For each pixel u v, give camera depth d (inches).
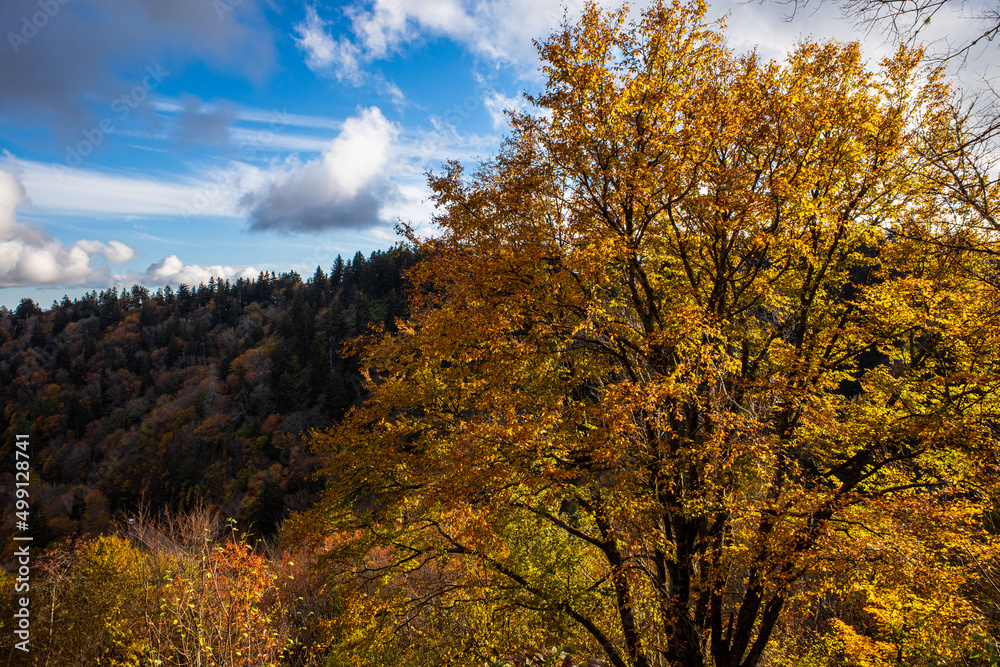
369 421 398.3
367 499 408.8
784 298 354.0
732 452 291.9
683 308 309.9
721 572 296.7
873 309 320.8
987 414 286.4
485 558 348.5
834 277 361.7
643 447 302.0
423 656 455.2
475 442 311.4
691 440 315.9
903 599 341.7
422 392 389.7
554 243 336.2
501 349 341.7
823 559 282.5
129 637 389.7
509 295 344.8
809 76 352.5
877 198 350.9
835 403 339.9
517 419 314.0
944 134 216.8
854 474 341.4
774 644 427.5
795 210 312.8
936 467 328.8
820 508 296.7
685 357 322.0
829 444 337.4
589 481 336.2
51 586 538.3
